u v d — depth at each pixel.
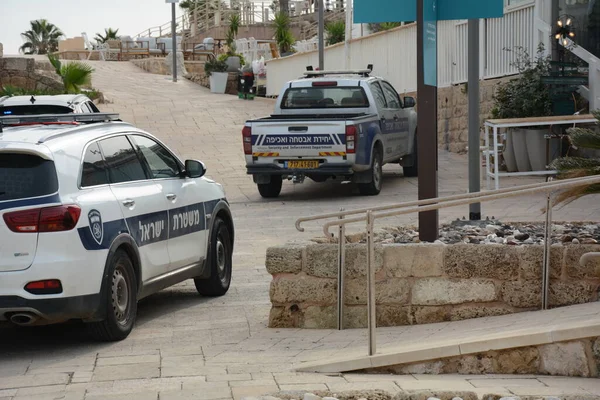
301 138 20.36
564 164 10.30
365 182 20.84
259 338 9.09
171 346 8.93
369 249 7.67
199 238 11.08
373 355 7.57
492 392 6.48
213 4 73.31
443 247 9.03
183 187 10.90
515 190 8.44
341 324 9.31
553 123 19.00
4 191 8.55
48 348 9.09
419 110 10.51
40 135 9.09
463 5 10.70
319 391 6.62
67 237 8.52
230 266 11.98
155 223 10.02
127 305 9.38
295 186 23.84
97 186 9.23
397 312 9.15
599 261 8.68
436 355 7.35
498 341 7.21
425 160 10.55
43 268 8.41
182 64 55.25
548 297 8.83
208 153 29.19
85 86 42.06
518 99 21.59
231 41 59.06
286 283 9.48
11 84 40.09
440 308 9.06
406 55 31.23
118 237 9.16
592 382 6.87
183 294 11.91
